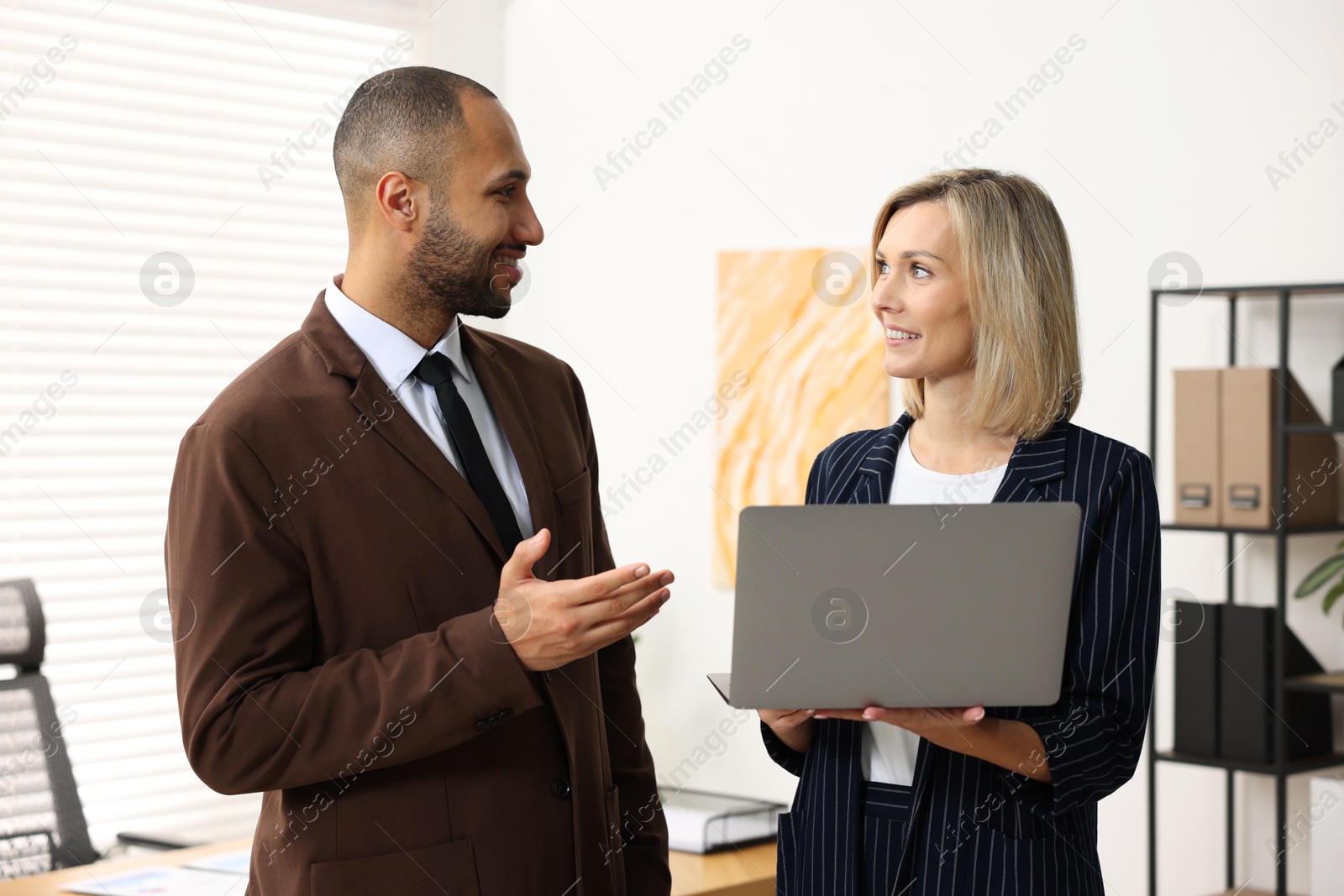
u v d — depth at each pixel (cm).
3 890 190
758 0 361
